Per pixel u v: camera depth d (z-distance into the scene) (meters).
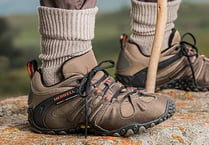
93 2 2.66
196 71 3.62
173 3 3.51
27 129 2.84
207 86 3.63
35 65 2.78
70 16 2.60
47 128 2.71
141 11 3.48
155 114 2.59
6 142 2.62
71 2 2.60
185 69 3.61
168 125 2.85
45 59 2.70
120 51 3.66
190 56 3.60
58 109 2.66
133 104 2.59
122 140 2.60
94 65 2.70
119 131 2.60
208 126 2.90
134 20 3.54
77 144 2.55
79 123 2.64
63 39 2.64
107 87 2.63
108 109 2.59
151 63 3.02
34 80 2.73
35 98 2.71
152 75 3.02
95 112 2.60
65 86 2.65
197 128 2.85
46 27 2.65
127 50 3.60
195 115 3.14
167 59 3.58
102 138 2.60
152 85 3.02
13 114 3.26
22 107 3.40
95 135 2.66
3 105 3.44
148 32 3.51
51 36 2.65
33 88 2.73
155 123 2.60
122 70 3.61
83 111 2.62
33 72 2.79
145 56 3.54
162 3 2.97
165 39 3.58
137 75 3.56
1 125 2.95
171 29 3.59
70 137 2.66
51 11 2.61
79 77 2.64
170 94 3.63
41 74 2.72
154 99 2.62
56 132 2.70
